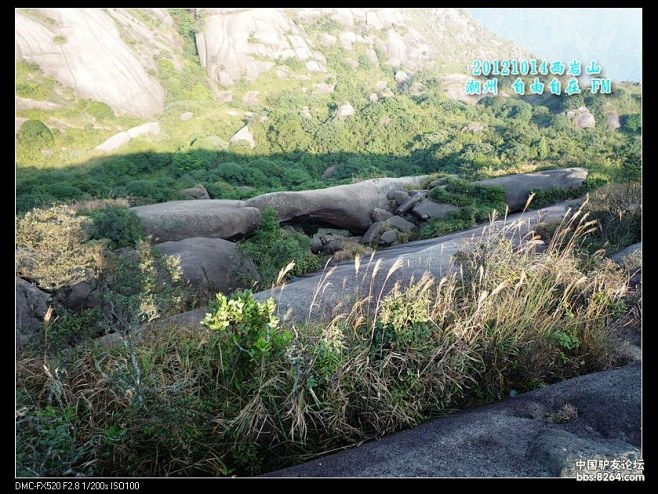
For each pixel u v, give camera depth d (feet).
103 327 12.28
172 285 18.57
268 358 10.06
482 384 11.14
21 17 98.53
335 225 49.03
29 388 10.09
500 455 8.32
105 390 9.91
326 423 9.66
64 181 66.13
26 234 14.98
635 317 14.16
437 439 8.87
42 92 94.22
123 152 89.40
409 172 87.97
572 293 14.51
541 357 11.48
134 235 25.31
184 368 10.63
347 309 14.70
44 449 8.25
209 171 80.64
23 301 17.08
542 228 23.85
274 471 8.66
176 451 9.00
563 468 7.77
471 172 59.06
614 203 24.41
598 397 9.98
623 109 93.66
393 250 34.91
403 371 10.75
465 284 13.92
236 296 10.69
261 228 38.29
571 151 70.23
